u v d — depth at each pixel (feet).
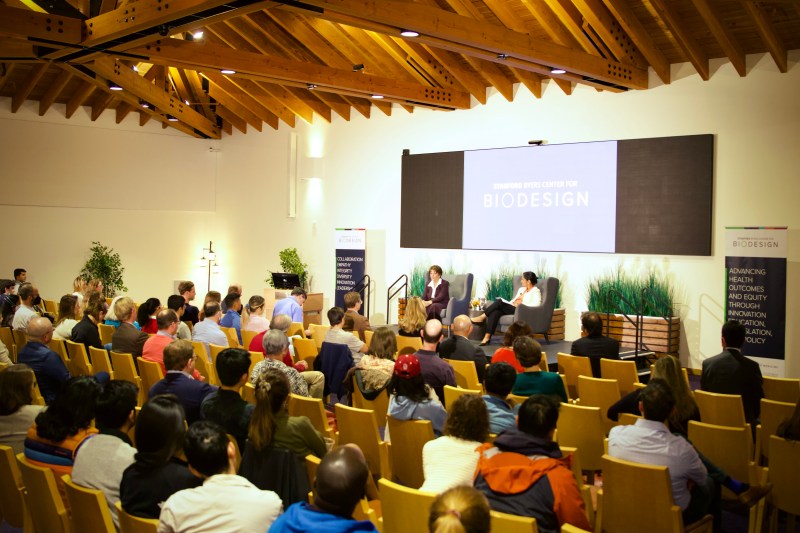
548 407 9.91
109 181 53.47
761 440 16.37
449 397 16.92
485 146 41.27
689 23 30.60
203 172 57.47
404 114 45.60
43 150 50.80
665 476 10.39
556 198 38.17
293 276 44.68
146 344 20.76
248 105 51.03
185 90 51.29
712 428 13.62
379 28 25.32
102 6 30.01
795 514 13.04
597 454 15.34
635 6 30.71
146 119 54.60
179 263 56.70
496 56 28.81
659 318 34.04
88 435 11.19
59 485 10.99
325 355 22.44
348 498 7.16
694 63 32.09
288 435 11.45
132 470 9.43
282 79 35.01
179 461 9.67
